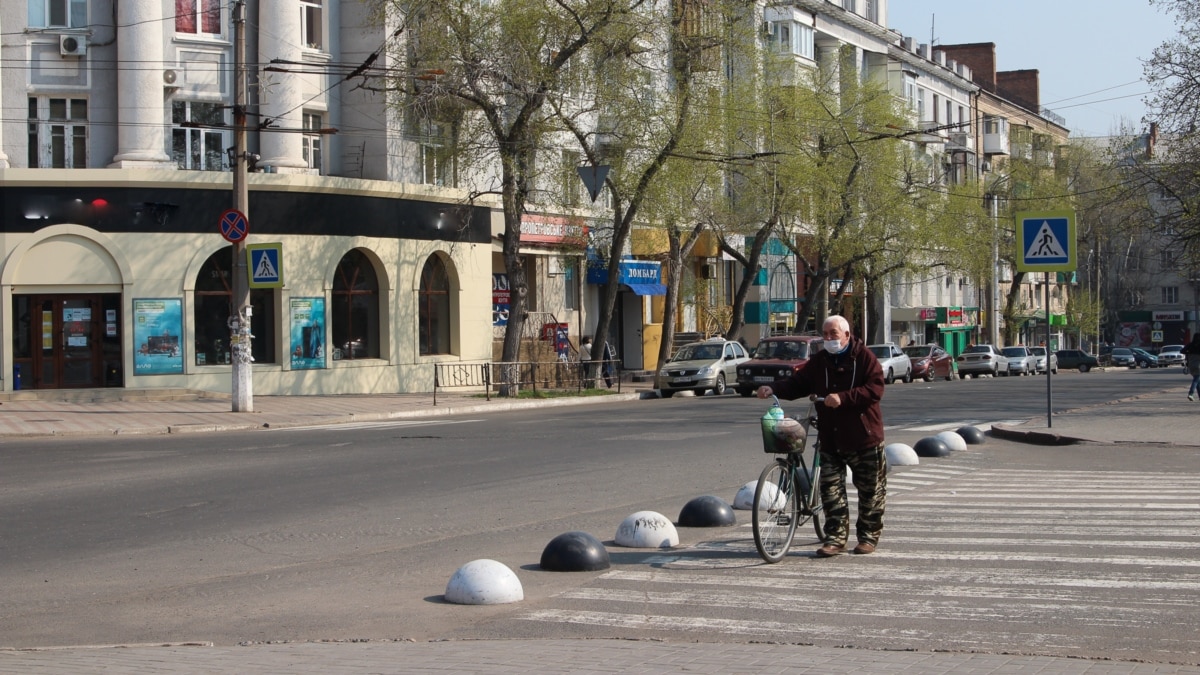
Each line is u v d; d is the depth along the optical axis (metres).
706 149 38.03
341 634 7.68
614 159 36.34
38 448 20.88
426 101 32.16
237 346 27.59
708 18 37.38
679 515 12.02
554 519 12.36
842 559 9.62
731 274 57.34
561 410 30.91
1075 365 79.81
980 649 6.79
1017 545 10.07
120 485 15.38
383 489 14.77
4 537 11.72
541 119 34.22
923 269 54.28
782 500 9.57
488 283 38.84
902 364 49.19
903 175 54.44
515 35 32.44
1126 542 10.11
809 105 45.28
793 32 59.09
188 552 10.90
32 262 30.02
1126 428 21.05
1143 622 7.37
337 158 35.56
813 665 6.33
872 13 70.19
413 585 9.21
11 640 7.77
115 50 31.55
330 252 33.53
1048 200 68.75
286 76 33.16
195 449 20.28
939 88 76.50
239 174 27.28
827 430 9.75
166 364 31.14
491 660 6.61
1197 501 12.59
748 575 9.07
